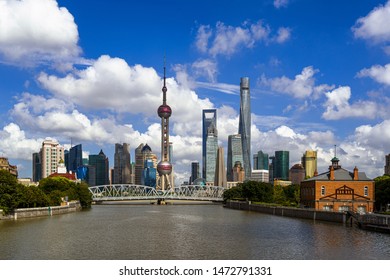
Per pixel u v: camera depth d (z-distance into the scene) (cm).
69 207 19025
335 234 9362
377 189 16388
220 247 7631
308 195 15212
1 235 9119
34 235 9188
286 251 7131
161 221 13988
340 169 15025
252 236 9244
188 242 8288
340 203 14325
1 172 13488
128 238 8906
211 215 17575
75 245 7800
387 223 9675
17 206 14450
